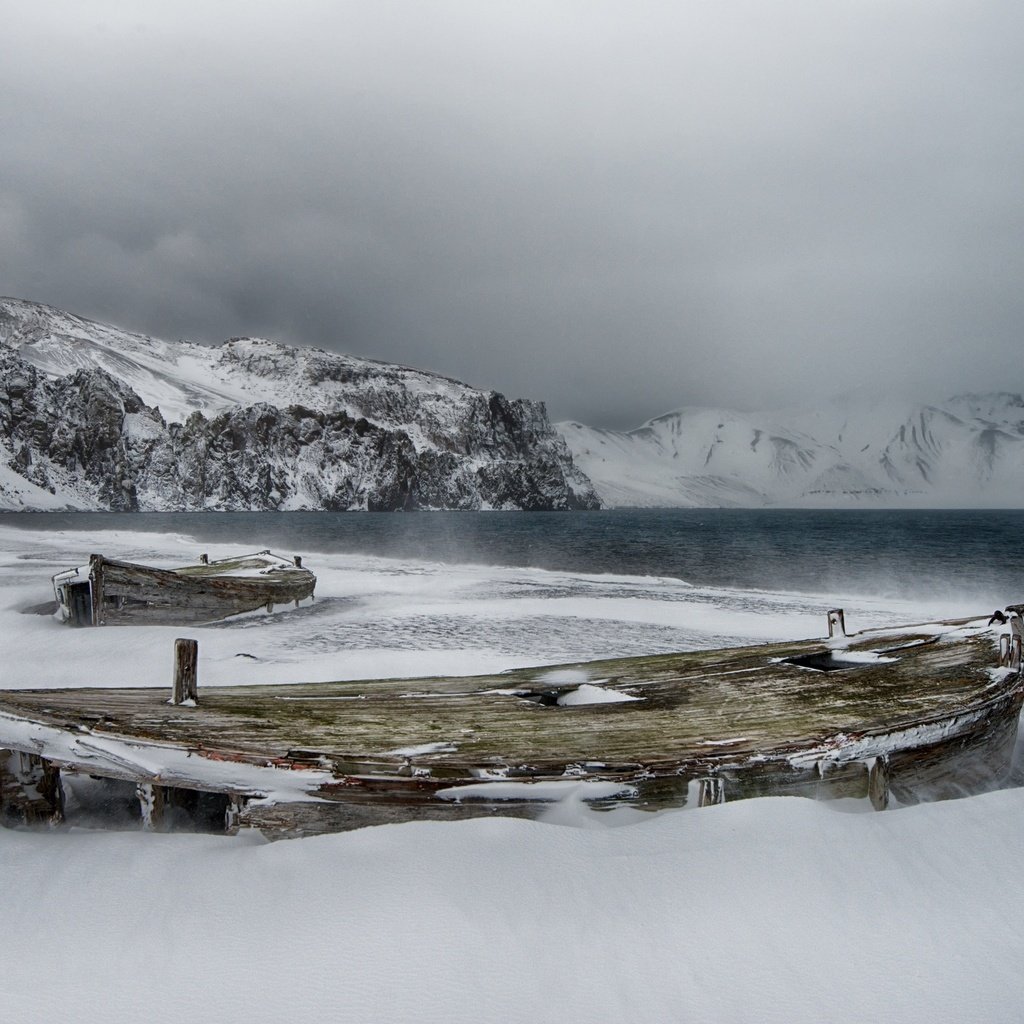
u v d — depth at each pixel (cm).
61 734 571
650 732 639
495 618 2223
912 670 818
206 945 380
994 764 759
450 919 395
